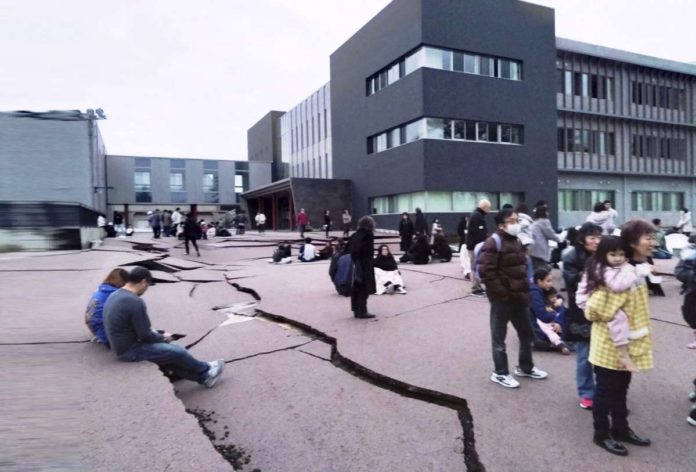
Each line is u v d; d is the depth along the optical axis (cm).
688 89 3625
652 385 402
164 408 330
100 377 387
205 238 2400
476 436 320
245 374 461
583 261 419
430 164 2406
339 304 762
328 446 318
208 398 406
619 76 3294
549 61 2766
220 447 322
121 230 2905
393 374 438
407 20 2472
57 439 283
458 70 2489
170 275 1155
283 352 529
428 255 1264
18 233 1560
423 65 2386
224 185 4900
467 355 490
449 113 2439
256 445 323
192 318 690
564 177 3136
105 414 319
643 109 3397
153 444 280
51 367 411
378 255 869
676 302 720
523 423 337
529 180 2694
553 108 2777
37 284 908
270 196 4188
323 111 4009
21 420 306
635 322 294
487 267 395
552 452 297
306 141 4438
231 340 577
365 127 2988
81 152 2561
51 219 1603
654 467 279
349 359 482
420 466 290
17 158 2466
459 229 1330
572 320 361
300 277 1091
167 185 4625
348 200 3238
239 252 1755
